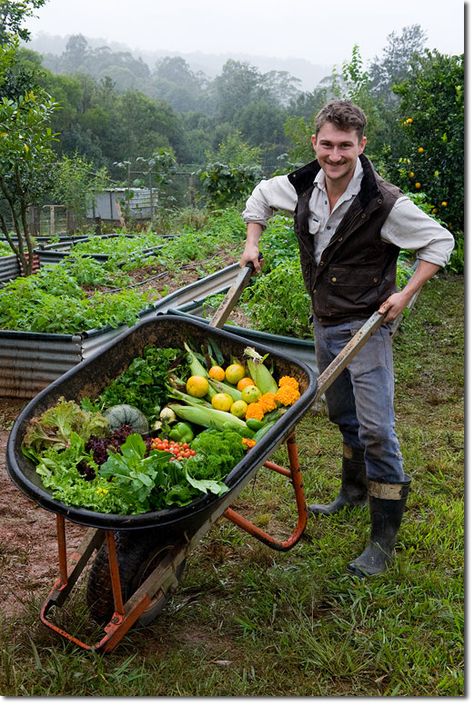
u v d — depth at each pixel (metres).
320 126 3.64
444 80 14.57
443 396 7.05
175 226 18.61
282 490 4.90
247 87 102.50
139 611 3.12
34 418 3.24
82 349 6.09
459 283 12.81
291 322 6.57
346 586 3.81
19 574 3.87
